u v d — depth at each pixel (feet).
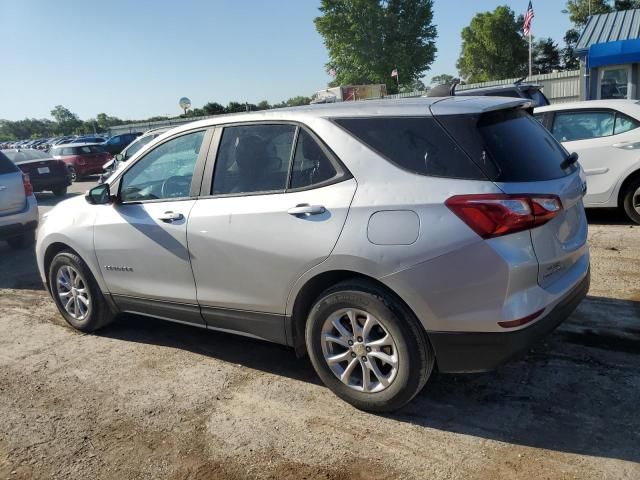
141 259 13.70
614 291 16.01
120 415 11.53
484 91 32.76
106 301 15.29
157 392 12.40
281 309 11.43
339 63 153.58
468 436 9.96
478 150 9.48
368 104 11.07
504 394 11.22
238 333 12.57
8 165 25.85
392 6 150.10
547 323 9.69
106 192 14.52
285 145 11.44
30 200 26.37
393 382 10.23
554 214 9.54
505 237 9.11
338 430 10.46
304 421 10.84
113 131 147.95
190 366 13.61
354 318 10.50
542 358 12.50
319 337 10.98
